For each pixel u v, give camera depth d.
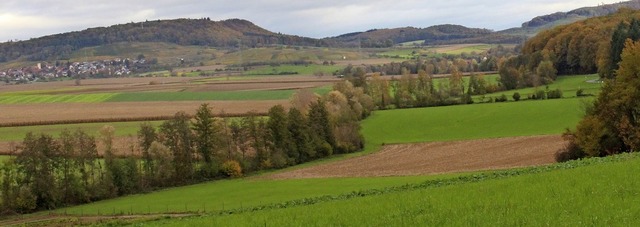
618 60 129.88
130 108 155.50
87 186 82.56
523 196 32.41
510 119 116.00
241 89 194.50
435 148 101.88
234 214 43.16
